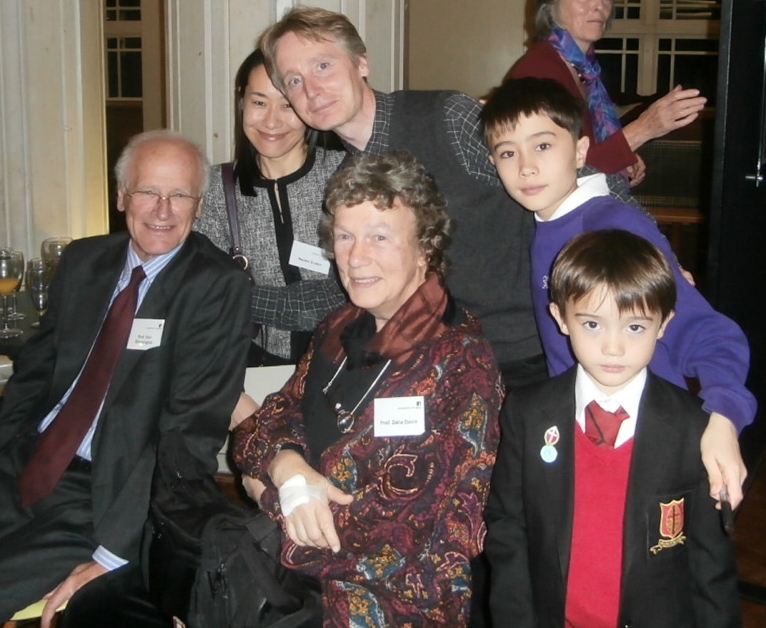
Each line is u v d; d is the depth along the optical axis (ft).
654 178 23.32
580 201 6.63
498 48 28.32
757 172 11.25
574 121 6.56
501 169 6.75
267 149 8.97
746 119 10.59
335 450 6.31
